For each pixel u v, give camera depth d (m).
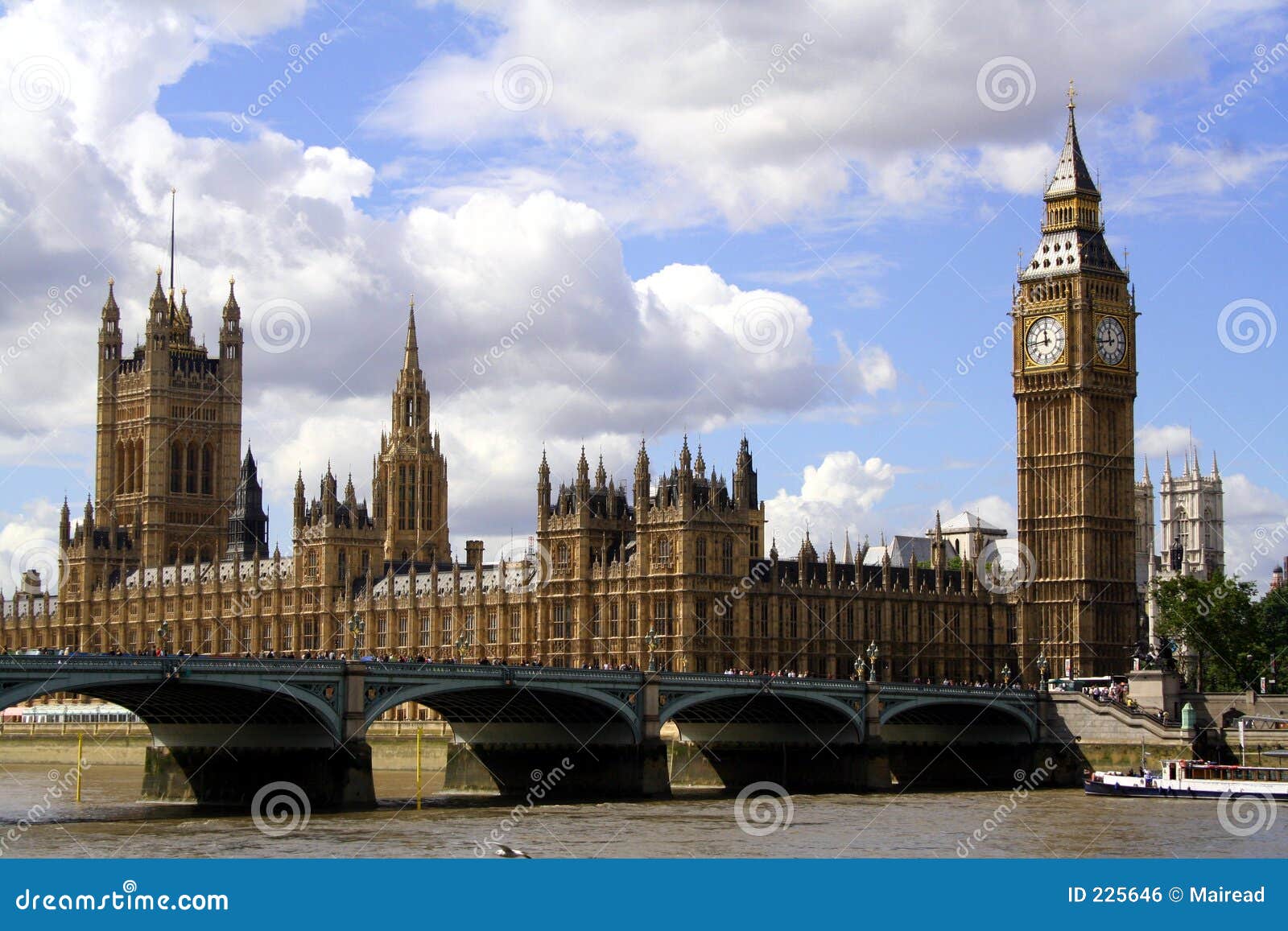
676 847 155.25
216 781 193.88
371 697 184.50
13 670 158.88
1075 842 162.00
